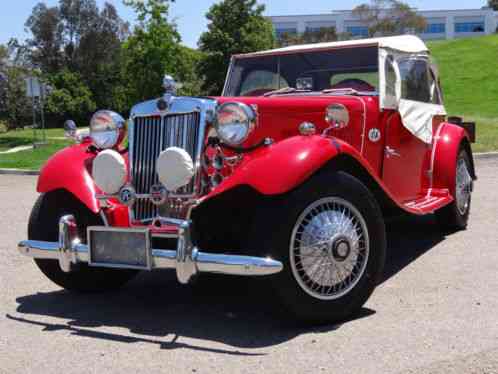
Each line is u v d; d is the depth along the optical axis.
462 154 6.67
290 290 3.72
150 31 20.33
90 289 4.89
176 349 3.61
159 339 3.79
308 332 3.81
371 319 4.00
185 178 3.92
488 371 3.10
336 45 5.47
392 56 5.46
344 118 4.12
